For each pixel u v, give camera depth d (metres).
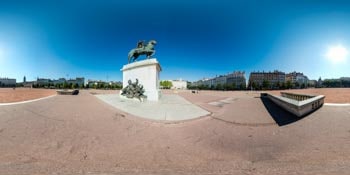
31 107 11.70
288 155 5.71
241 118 10.38
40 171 4.73
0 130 7.70
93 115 10.28
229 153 6.02
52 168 4.92
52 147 6.30
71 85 84.81
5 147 6.21
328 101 15.68
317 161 5.19
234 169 4.90
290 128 8.38
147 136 7.63
